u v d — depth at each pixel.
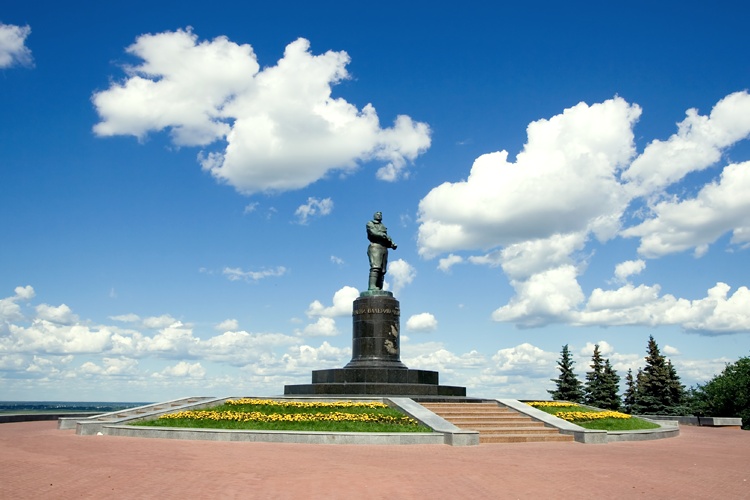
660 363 62.62
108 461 16.20
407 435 21.95
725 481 14.73
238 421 24.84
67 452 18.16
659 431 27.25
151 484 12.91
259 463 16.09
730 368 50.06
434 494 12.42
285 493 12.17
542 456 19.08
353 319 36.00
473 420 26.92
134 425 24.52
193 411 26.83
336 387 32.25
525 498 12.21
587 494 12.75
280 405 27.55
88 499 11.38
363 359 34.91
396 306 35.84
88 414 38.19
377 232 37.16
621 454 20.11
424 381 34.31
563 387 62.12
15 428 28.95
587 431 24.30
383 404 27.48
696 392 55.00
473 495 12.40
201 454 17.81
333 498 11.80
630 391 70.50
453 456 18.59
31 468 14.92
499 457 18.59
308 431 22.45
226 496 11.79
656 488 13.61
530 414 28.00
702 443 25.34
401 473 14.85
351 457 17.67
